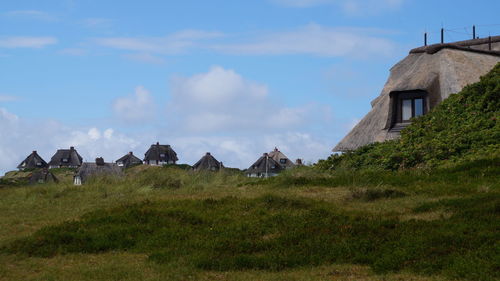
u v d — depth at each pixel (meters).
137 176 25.33
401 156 24.31
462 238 11.47
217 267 11.35
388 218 14.18
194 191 22.39
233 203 17.25
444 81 31.39
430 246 11.35
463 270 10.01
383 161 24.69
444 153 23.45
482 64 32.94
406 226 13.02
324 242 12.45
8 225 16.72
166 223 15.01
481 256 10.48
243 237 13.30
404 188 19.05
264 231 13.71
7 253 13.05
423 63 33.56
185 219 15.34
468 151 23.23
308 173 22.89
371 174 22.30
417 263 10.71
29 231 15.69
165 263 11.72
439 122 26.95
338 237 12.64
